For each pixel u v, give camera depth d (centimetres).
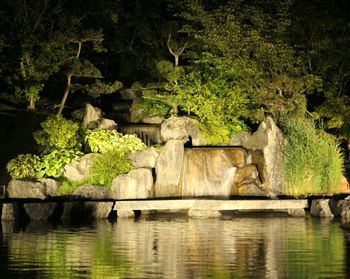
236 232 2897
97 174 3912
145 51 4981
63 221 3366
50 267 2133
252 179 4006
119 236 2789
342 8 4859
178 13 4809
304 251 2403
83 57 5062
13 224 3238
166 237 2753
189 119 4275
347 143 4616
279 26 4412
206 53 4419
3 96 4716
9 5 4534
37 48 4622
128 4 5288
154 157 4022
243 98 4459
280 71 4450
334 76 4572
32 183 3747
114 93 5050
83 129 4216
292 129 4091
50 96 5197
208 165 4038
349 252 2378
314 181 3959
